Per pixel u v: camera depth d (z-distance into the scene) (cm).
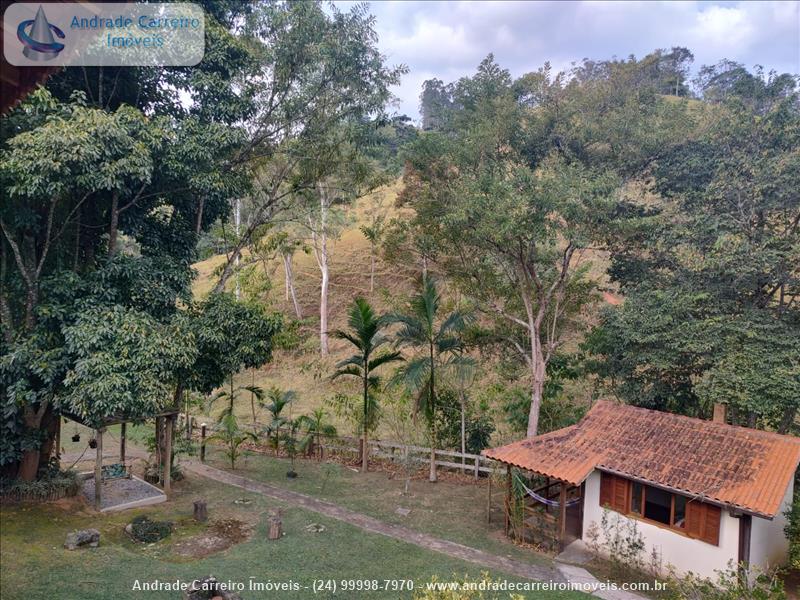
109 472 1661
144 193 1498
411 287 3656
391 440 2125
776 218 1697
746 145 1766
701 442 1293
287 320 3400
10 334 1236
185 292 1537
